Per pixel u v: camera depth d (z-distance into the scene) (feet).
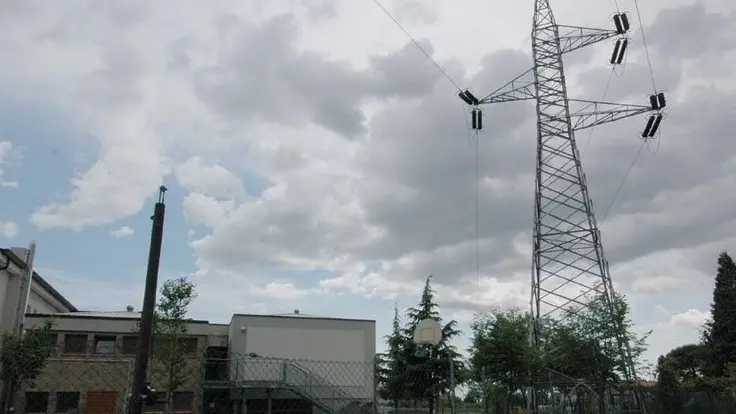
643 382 91.25
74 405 85.61
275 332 122.93
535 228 106.52
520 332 67.82
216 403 86.94
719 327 175.11
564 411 68.39
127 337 115.96
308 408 90.48
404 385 108.17
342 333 126.21
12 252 68.95
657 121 104.94
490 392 64.03
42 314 109.09
